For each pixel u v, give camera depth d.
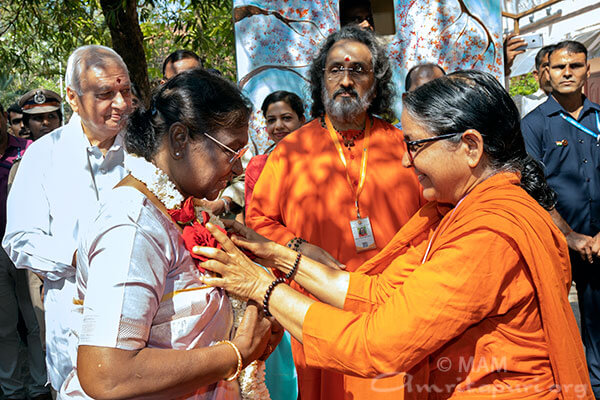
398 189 2.91
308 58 4.65
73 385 1.66
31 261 2.61
